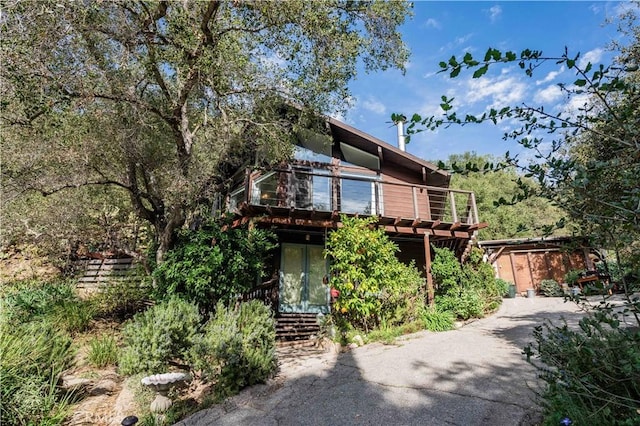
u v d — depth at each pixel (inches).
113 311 358.3
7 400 145.9
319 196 472.4
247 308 236.5
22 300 327.9
